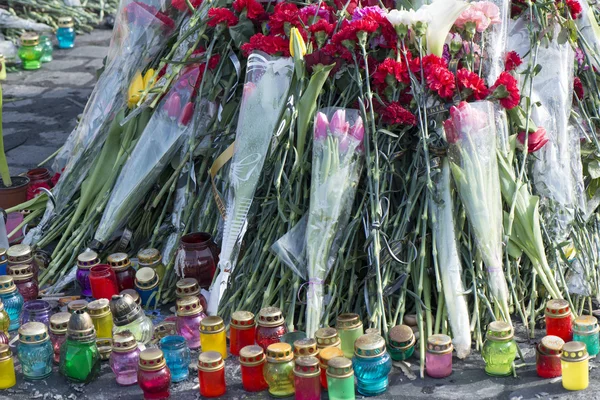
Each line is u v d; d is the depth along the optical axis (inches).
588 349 137.6
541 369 132.6
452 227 144.1
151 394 130.7
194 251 154.5
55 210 176.1
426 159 141.4
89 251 161.3
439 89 146.0
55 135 241.6
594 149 166.4
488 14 152.9
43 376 138.4
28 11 338.3
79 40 335.3
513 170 152.9
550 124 159.5
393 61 147.4
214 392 131.6
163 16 179.0
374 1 165.3
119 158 171.6
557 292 145.4
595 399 126.9
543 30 161.9
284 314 147.4
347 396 126.1
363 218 148.4
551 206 155.3
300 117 149.9
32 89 280.4
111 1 362.0
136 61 179.6
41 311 147.2
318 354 132.2
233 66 168.1
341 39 149.4
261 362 132.3
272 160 154.9
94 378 137.8
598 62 168.9
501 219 144.7
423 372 135.3
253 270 151.3
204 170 165.5
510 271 149.9
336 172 144.7
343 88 157.1
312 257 143.4
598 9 184.1
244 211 151.4
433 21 148.9
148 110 173.3
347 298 149.1
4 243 169.3
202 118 168.1
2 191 183.6
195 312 144.5
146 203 170.9
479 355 140.1
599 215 162.9
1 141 185.3
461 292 140.4
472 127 143.3
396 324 144.6
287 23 158.6
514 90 146.6
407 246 147.6
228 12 164.7
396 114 146.9
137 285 155.8
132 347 135.9
